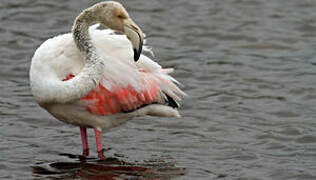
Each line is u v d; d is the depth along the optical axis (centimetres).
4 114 1445
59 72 1152
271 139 1335
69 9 2222
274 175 1155
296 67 1806
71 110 1183
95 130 1234
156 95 1245
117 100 1211
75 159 1213
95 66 1141
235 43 2000
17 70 1738
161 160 1216
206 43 1995
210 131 1384
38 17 2141
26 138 1318
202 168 1181
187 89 1648
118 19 1160
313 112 1496
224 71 1775
